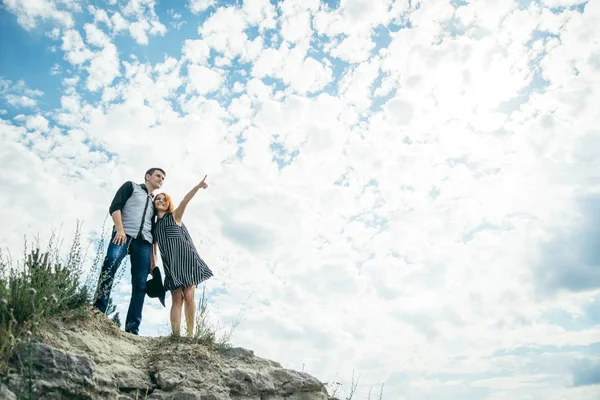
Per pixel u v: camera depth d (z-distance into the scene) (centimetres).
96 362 566
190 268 727
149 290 746
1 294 529
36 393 462
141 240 729
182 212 747
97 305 657
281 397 655
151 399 569
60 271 605
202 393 596
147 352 637
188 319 713
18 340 498
